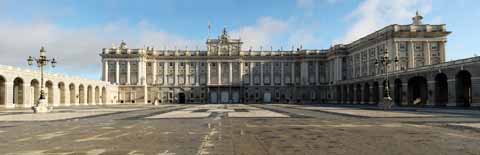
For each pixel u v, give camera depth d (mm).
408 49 86188
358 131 19562
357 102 96562
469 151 12805
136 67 120688
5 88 62375
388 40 87500
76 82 88562
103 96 107875
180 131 19922
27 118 32281
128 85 119750
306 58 125500
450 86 61094
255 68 127312
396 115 34469
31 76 70125
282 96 126750
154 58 124875
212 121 27609
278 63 127500
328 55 122250
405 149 13289
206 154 12398
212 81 126062
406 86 72250
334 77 117312
